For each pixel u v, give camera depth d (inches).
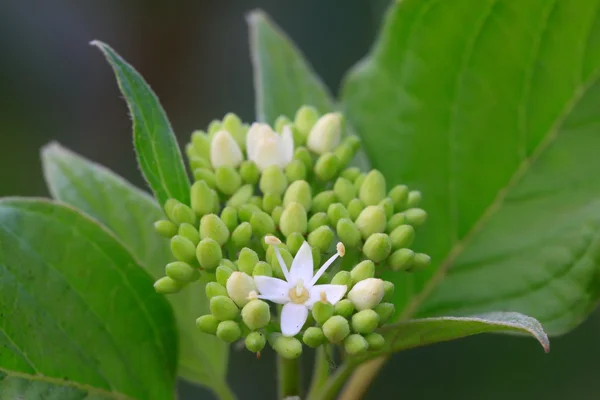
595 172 10.9
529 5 10.7
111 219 10.8
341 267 10.1
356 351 9.6
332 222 10.1
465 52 10.9
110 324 10.3
